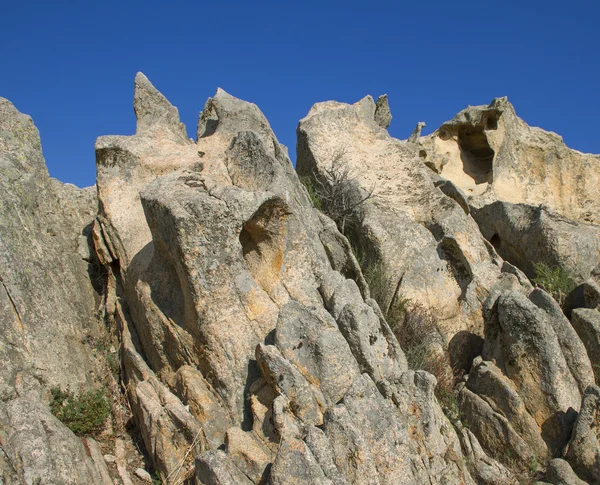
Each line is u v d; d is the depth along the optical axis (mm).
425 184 18062
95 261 14172
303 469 8859
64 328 12039
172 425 10461
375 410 10055
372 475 9414
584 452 11602
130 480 10508
